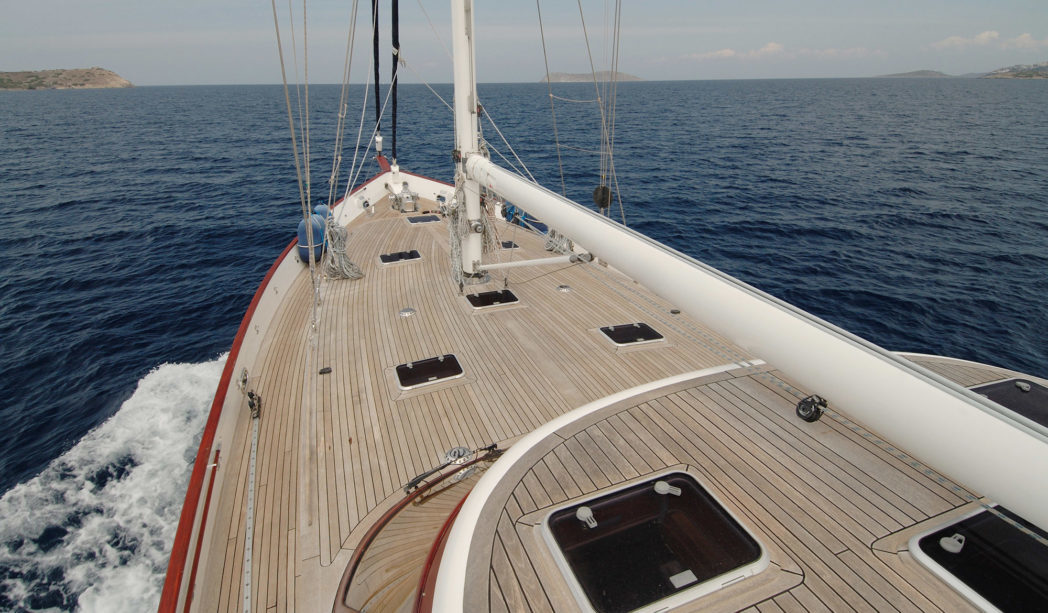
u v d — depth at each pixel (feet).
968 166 108.17
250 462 16.37
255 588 12.42
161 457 28.86
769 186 88.84
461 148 26.00
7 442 30.25
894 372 6.72
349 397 19.25
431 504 14.47
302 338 24.61
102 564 22.38
